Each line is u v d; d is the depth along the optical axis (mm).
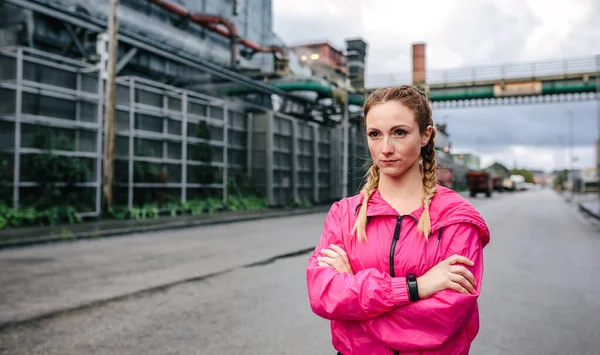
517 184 119562
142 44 22078
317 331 4793
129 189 18062
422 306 1313
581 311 5699
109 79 16391
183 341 4445
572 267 8898
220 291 6523
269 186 27359
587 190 74438
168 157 20469
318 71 53062
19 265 8469
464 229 1395
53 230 13094
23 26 22062
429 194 1436
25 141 14773
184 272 7914
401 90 1409
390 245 1419
